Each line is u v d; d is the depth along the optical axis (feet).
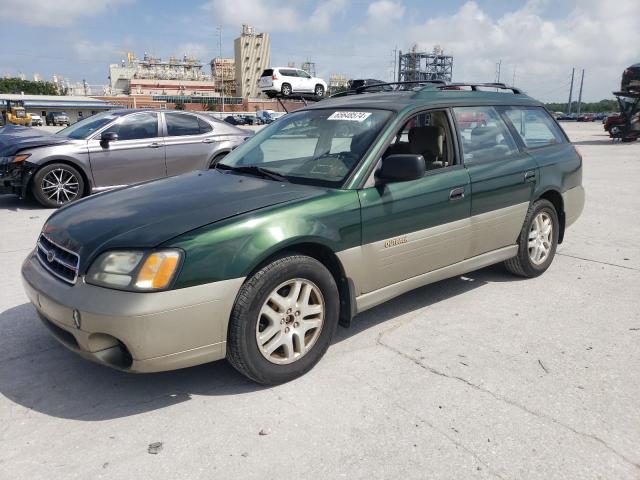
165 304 8.79
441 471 7.95
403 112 12.58
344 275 11.07
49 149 27.02
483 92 15.49
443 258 13.12
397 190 11.81
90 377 10.69
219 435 8.82
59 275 9.78
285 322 10.25
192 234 9.20
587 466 8.04
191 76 501.97
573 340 12.21
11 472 7.97
